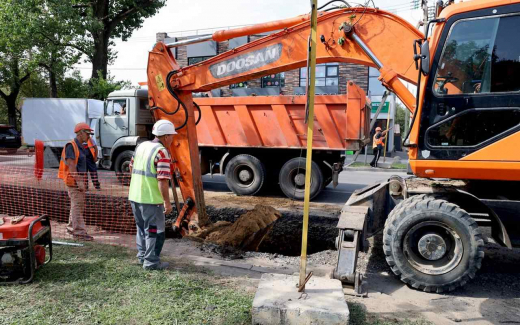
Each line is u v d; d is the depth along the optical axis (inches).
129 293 144.7
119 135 439.5
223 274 171.3
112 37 956.0
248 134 386.3
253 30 233.0
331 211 316.8
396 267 167.6
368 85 761.0
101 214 258.2
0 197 290.4
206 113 399.5
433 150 167.0
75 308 131.9
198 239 237.0
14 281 151.2
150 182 167.2
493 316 142.6
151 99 257.6
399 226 166.6
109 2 871.1
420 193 185.3
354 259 161.8
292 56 224.5
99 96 850.1
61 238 218.8
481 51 160.1
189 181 254.4
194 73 246.2
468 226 159.2
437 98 165.6
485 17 158.1
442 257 165.6
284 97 364.2
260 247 275.7
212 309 133.5
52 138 633.0
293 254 269.6
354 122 343.9
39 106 636.1
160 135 175.2
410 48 196.5
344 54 211.3
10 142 809.5
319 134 361.1
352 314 136.1
